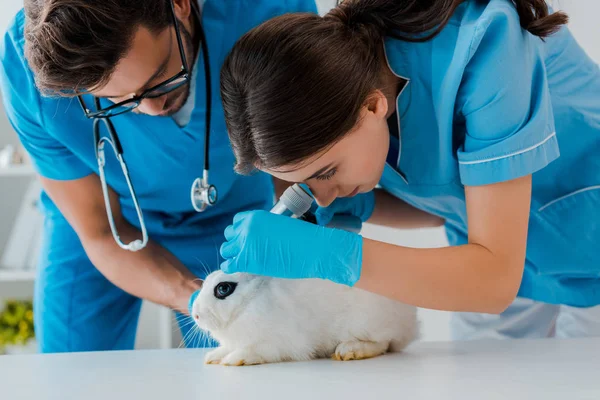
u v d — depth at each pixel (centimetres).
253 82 77
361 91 80
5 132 249
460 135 97
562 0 152
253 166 84
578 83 111
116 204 135
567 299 124
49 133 121
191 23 115
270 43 78
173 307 133
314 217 102
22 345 239
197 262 148
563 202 112
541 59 96
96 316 145
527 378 71
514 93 87
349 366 85
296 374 80
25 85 117
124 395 70
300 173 82
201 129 124
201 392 70
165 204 139
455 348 101
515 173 88
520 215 89
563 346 98
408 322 99
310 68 76
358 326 94
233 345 94
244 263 87
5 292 240
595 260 116
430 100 96
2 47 117
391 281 85
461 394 63
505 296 87
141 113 117
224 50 122
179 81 97
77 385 78
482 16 88
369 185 93
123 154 126
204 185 121
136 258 130
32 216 234
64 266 144
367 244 85
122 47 84
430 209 121
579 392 63
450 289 85
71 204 130
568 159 110
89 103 117
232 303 92
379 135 87
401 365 84
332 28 82
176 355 106
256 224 86
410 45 93
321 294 94
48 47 81
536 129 89
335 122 77
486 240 88
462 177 91
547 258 118
